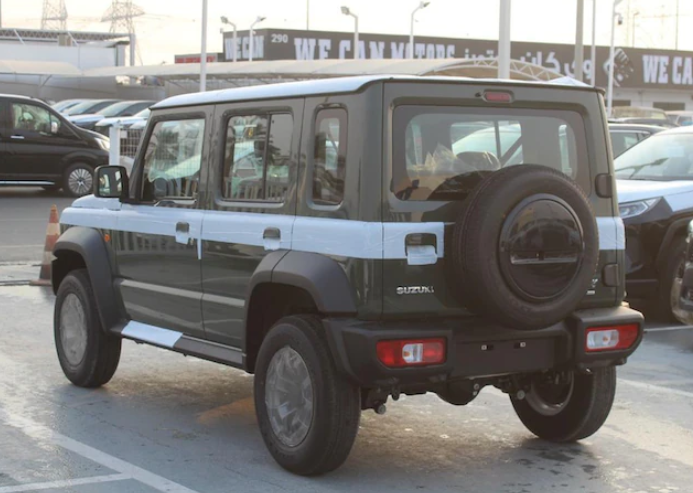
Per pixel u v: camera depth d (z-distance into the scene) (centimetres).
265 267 604
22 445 659
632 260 1084
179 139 714
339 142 578
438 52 7681
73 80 6281
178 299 700
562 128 616
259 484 586
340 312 560
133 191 755
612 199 627
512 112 600
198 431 693
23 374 854
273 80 5356
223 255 655
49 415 730
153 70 5397
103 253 779
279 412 603
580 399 645
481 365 582
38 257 1541
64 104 4491
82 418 724
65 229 826
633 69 7450
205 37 4512
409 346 551
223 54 8288
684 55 7600
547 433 671
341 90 577
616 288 620
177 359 917
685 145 1191
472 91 584
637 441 680
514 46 7288
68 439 672
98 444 662
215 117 675
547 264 559
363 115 563
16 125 2383
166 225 709
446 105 578
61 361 821
